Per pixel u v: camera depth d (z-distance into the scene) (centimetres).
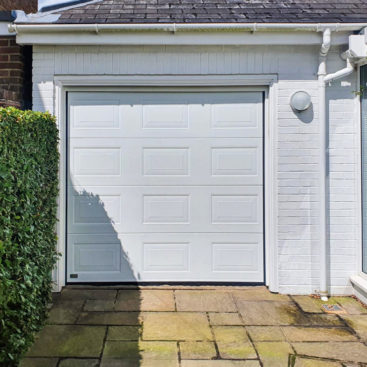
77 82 369
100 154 383
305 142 366
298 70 365
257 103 382
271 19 354
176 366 237
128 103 383
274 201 369
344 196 368
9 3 446
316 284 367
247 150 384
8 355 209
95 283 383
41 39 351
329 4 393
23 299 238
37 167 284
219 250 387
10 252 221
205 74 367
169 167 386
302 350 258
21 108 374
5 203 217
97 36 350
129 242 385
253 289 377
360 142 360
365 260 357
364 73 355
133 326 291
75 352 251
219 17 358
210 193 386
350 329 291
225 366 237
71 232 381
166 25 338
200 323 298
